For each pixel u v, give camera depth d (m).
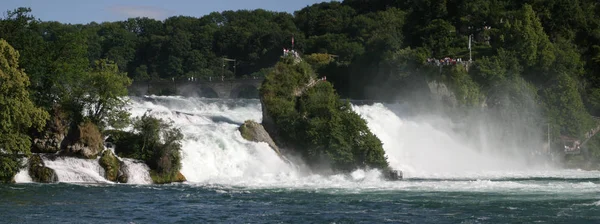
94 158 91.00
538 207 73.38
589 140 146.25
